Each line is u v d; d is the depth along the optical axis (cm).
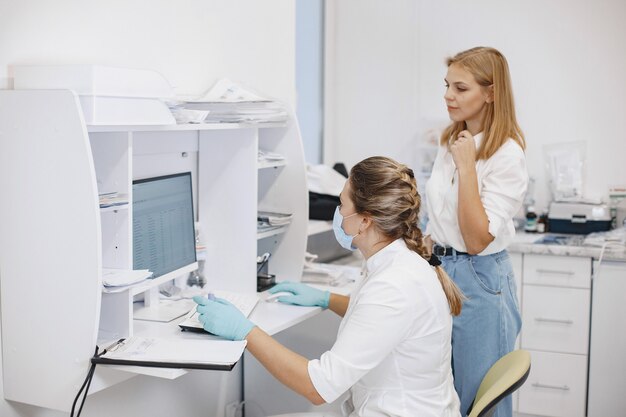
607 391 345
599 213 370
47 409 203
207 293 248
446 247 243
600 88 381
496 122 234
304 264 277
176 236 236
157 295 232
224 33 277
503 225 232
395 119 419
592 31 379
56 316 178
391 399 187
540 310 350
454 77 237
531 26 389
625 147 379
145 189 218
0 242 184
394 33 414
